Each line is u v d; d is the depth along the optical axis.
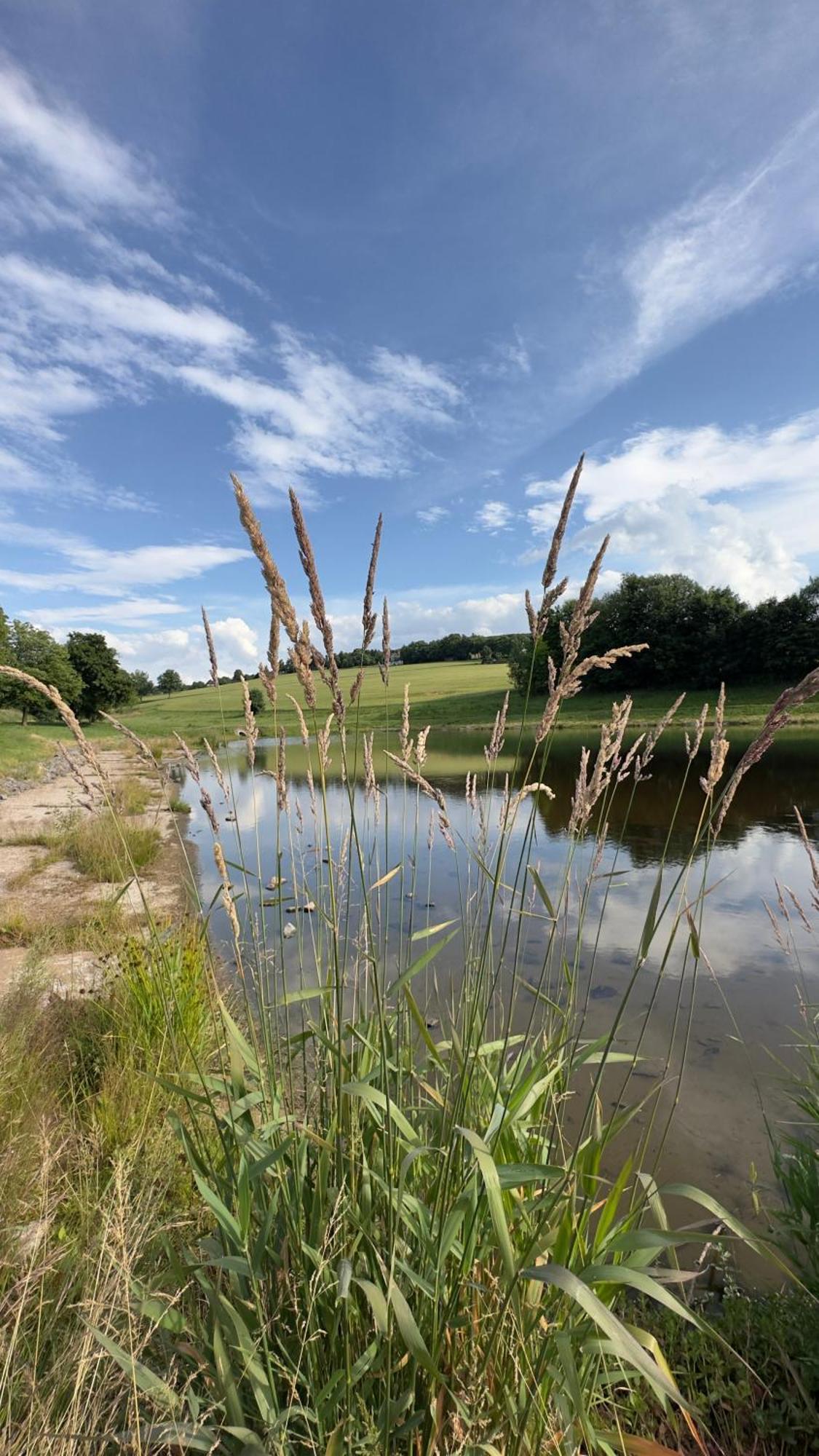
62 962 5.72
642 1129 3.62
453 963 4.94
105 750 30.30
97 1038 3.83
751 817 13.42
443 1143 1.62
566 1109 3.80
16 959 5.85
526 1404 1.48
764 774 19.44
